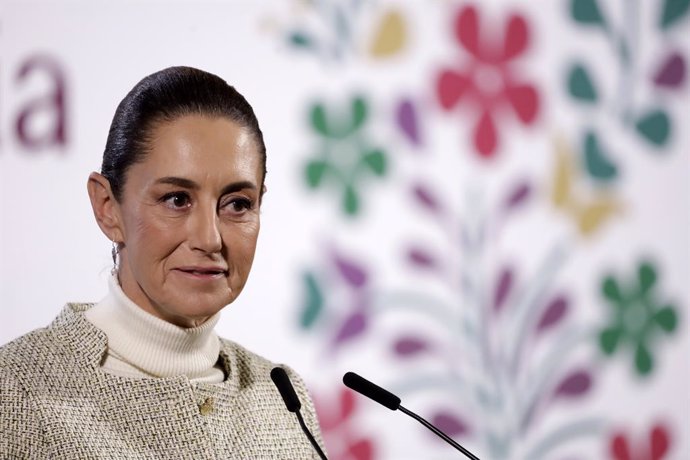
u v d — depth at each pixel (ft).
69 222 31.55
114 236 15.46
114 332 15.53
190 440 15.15
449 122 33.86
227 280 15.35
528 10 34.42
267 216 32.81
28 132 31.48
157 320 15.42
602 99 34.88
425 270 33.63
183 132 14.79
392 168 33.53
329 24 33.32
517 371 34.06
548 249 34.40
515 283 34.14
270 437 16.62
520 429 34.01
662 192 35.19
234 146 15.02
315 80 33.19
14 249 31.24
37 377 14.65
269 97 32.94
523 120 34.32
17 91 31.48
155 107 14.93
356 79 33.40
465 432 33.68
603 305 34.71
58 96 31.68
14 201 31.35
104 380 14.90
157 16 32.35
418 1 33.81
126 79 32.07
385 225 33.42
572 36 34.71
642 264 35.01
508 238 34.14
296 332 32.86
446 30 33.91
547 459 34.12
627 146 35.01
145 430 14.92
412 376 33.45
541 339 34.27
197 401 15.47
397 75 33.63
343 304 33.14
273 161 32.91
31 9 31.63
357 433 33.04
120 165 15.06
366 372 33.19
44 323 31.32
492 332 33.96
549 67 34.55
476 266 33.94
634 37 35.09
